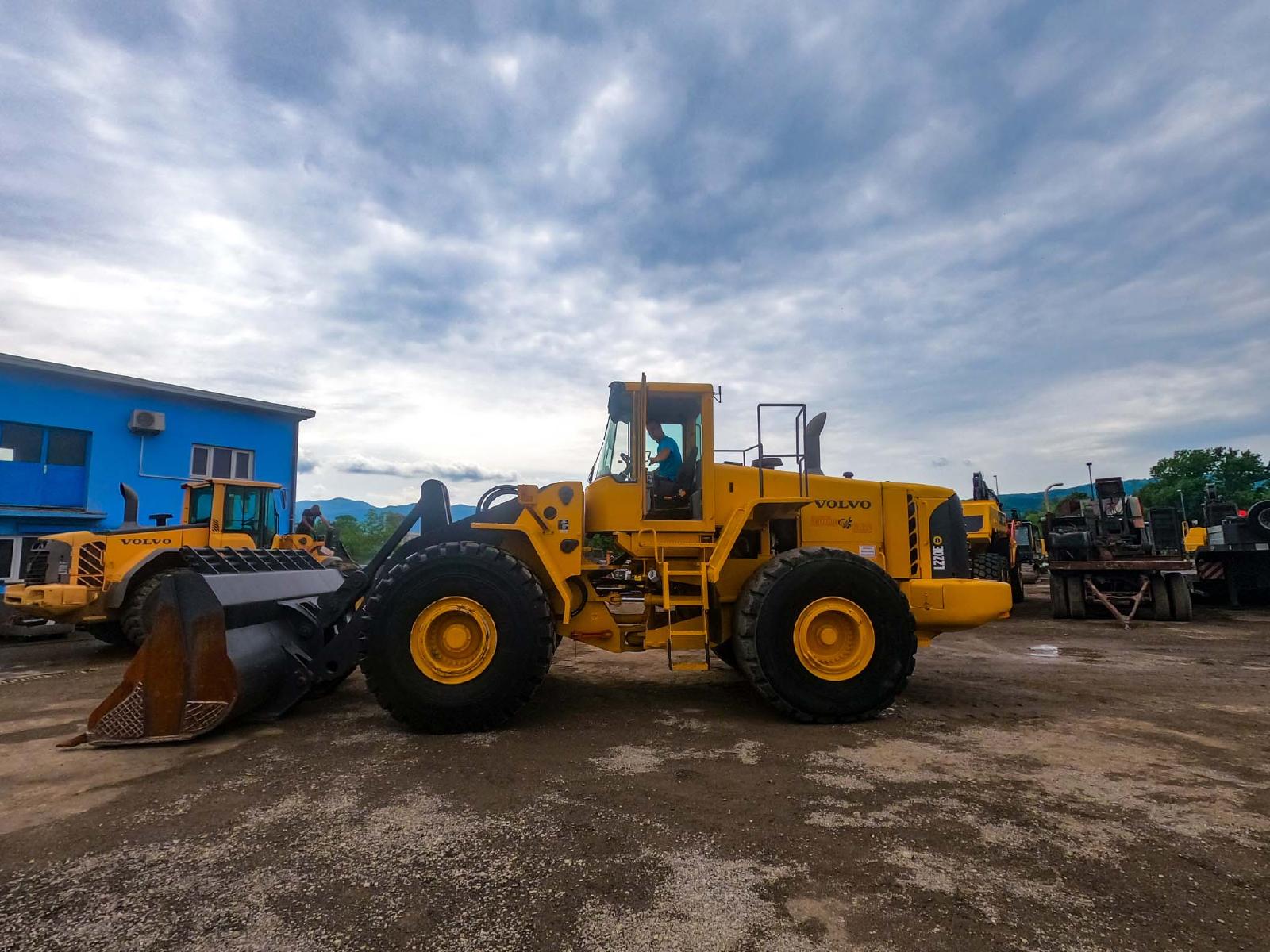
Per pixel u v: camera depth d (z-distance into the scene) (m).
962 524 5.40
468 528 4.71
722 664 6.36
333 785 3.12
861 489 5.13
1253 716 4.39
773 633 4.23
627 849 2.45
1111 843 2.49
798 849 2.45
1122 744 3.75
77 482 14.34
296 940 1.89
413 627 4.06
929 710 4.57
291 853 2.42
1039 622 10.06
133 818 2.74
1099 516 12.42
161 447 15.38
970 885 2.18
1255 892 2.15
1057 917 2.00
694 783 3.14
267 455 17.12
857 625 4.30
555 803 2.89
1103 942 1.88
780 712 4.24
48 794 3.01
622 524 4.71
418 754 3.60
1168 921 1.98
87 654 7.69
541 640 4.11
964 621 4.81
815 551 4.40
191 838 2.55
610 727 4.15
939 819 2.71
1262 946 1.86
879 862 2.35
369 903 2.08
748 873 2.26
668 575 4.62
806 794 2.99
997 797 2.95
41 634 9.13
